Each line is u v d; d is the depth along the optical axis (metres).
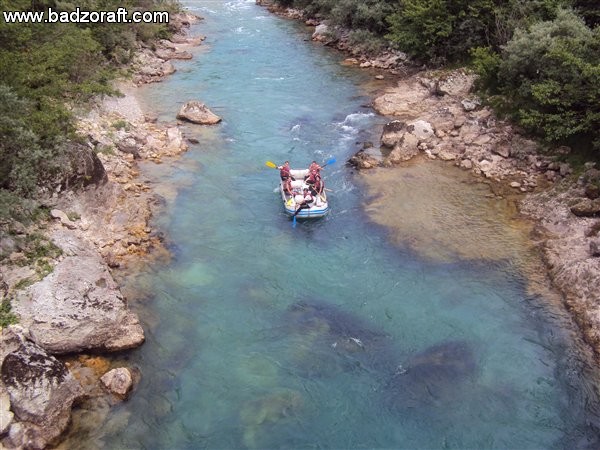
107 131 22.09
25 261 13.86
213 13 47.66
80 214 16.80
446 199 19.94
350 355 13.52
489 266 16.56
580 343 13.84
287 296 15.40
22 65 18.64
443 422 11.87
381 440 11.45
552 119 20.42
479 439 11.49
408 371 13.08
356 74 32.53
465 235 17.95
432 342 13.93
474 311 14.91
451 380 12.86
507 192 20.19
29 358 11.27
